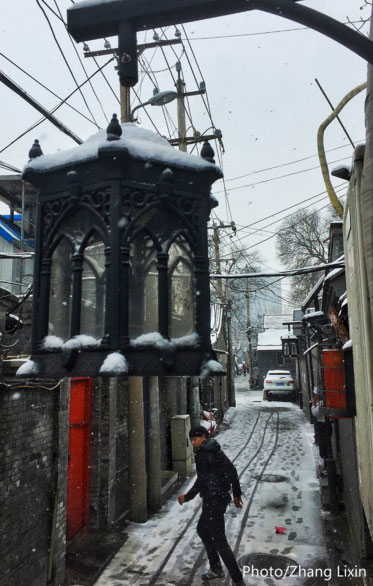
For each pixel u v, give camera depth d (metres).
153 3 1.46
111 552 5.95
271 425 17.05
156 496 7.82
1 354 4.45
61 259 1.58
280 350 35.03
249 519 6.97
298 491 8.40
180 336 1.50
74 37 1.58
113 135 1.48
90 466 6.90
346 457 6.41
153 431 8.04
